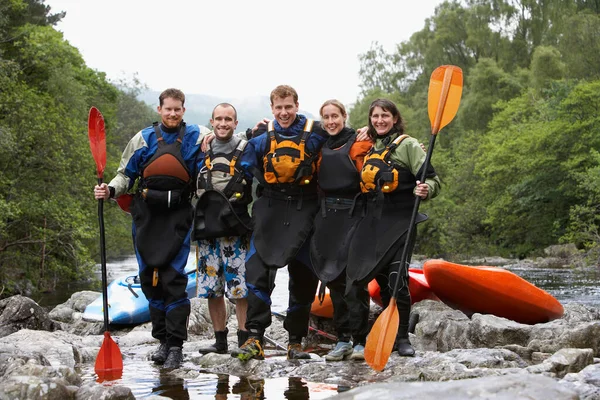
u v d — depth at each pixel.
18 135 18.61
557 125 26.94
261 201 4.61
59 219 17.95
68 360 4.68
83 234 18.12
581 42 32.59
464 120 43.22
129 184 4.80
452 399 2.47
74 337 6.04
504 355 4.20
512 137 31.31
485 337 5.22
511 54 49.66
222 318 4.92
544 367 3.70
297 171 4.45
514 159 30.08
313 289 4.74
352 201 4.50
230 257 4.71
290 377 4.11
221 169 4.60
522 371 3.65
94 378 4.20
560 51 36.44
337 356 4.57
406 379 3.81
